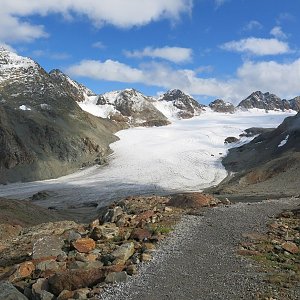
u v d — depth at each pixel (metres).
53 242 15.27
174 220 18.67
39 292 10.54
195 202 23.61
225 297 9.80
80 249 14.05
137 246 14.26
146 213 20.36
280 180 61.56
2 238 21.41
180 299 9.70
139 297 9.84
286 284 10.61
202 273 11.59
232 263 12.55
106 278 10.94
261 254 13.66
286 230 17.17
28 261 13.61
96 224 19.08
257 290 10.19
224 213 20.69
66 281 10.89
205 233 16.41
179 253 13.52
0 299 10.01
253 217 19.98
